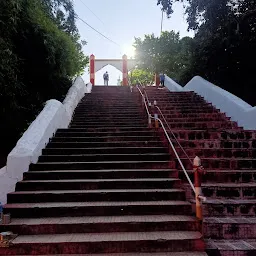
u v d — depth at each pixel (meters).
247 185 5.71
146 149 7.37
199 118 9.91
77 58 13.27
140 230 4.59
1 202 5.72
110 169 6.57
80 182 5.82
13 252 4.15
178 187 5.79
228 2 11.75
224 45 12.30
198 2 11.97
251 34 11.81
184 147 7.47
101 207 5.05
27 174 6.18
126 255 4.07
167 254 4.06
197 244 4.17
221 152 7.10
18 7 7.99
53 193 5.46
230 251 4.13
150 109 10.46
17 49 9.52
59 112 9.10
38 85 10.80
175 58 24.09
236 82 13.59
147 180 5.87
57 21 14.37
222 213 5.09
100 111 11.40
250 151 7.13
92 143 7.79
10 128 9.67
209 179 6.09
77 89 12.58
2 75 7.64
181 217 4.82
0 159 9.95
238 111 9.45
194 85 13.91
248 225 4.60
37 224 4.60
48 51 9.77
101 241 4.19
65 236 4.42
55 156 7.00
